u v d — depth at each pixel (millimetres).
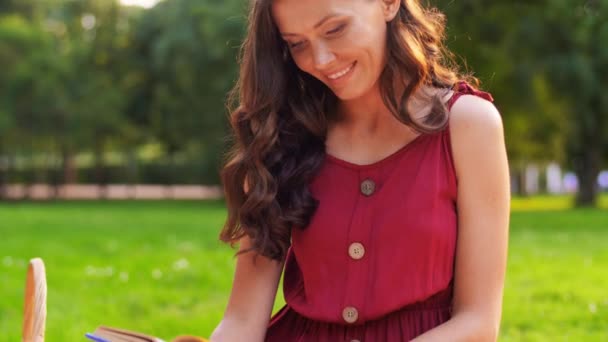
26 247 11320
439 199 2072
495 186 2094
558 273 8523
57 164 39750
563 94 23047
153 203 31234
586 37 22047
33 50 32750
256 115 2230
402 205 2064
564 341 5602
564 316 6324
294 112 2221
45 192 41062
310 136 2223
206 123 29141
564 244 11898
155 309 6844
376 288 2078
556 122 24703
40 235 13555
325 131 2215
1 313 6762
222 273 8664
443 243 2064
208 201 33094
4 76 31969
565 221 17516
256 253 2297
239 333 2285
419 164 2090
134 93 35219
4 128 31078
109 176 43688
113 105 33344
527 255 10289
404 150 2107
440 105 2094
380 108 2158
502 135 2119
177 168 41688
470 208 2096
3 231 14445
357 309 2096
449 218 2082
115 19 35000
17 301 7238
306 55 2064
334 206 2135
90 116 32688
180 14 29250
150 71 34375
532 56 21578
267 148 2199
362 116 2178
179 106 30516
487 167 2088
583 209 24891
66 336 5691
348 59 2025
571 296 7145
